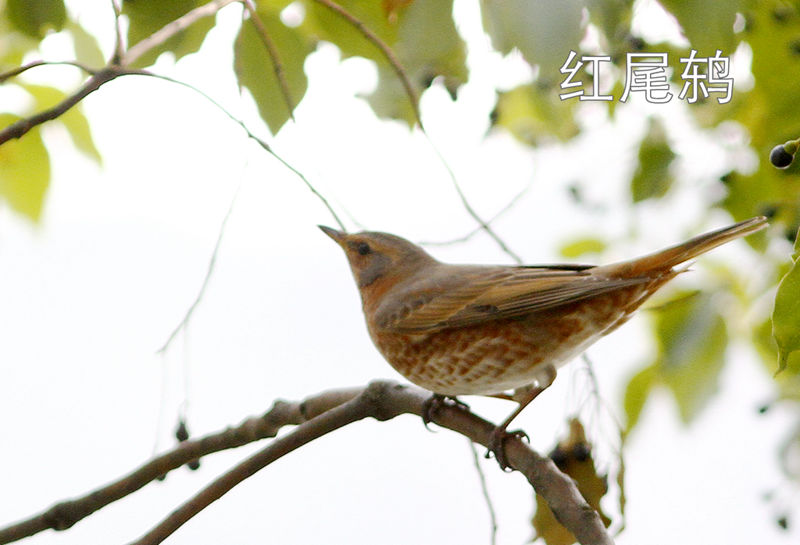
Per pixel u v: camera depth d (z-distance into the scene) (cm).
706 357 983
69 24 984
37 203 1059
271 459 746
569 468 769
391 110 1027
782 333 589
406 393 812
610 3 752
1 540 765
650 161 1102
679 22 786
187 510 734
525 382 921
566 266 940
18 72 696
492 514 730
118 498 771
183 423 800
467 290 916
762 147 1021
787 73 959
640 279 845
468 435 803
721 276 1027
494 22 750
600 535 646
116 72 715
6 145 1023
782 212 999
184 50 912
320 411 830
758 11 938
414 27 854
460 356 916
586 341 896
